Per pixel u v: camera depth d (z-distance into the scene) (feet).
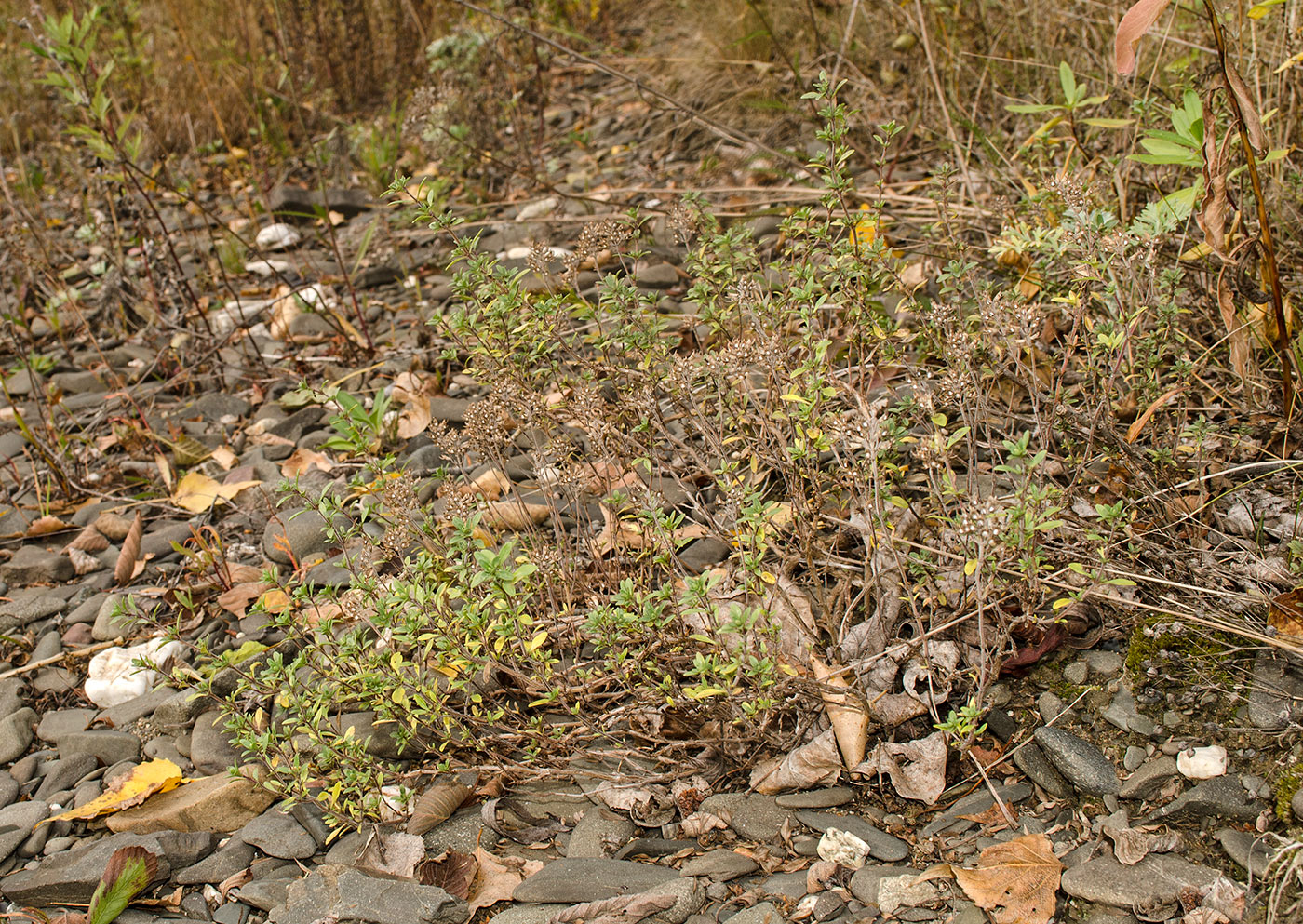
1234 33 10.02
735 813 6.48
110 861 6.52
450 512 7.44
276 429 11.51
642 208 13.99
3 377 12.05
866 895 5.83
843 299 7.59
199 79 20.67
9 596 9.65
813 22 15.14
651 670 6.93
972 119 11.98
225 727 6.67
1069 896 5.65
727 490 6.70
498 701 7.45
